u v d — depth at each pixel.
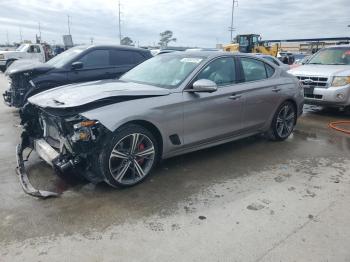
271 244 2.87
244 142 5.91
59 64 7.75
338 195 3.82
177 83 4.37
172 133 4.19
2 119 7.54
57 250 2.74
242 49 30.41
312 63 9.42
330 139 6.25
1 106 9.23
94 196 3.68
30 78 7.27
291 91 5.90
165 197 3.69
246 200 3.66
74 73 7.62
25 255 2.67
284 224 3.18
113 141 3.63
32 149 4.64
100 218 3.23
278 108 5.75
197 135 4.51
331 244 2.88
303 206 3.54
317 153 5.37
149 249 2.78
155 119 3.96
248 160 4.96
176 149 4.33
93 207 3.43
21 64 8.16
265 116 5.54
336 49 9.41
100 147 3.60
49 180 4.06
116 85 4.39
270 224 3.18
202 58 4.76
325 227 3.14
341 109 9.33
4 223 3.10
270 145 5.76
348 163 4.91
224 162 4.84
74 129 3.51
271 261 2.65
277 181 4.19
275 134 5.86
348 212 3.43
